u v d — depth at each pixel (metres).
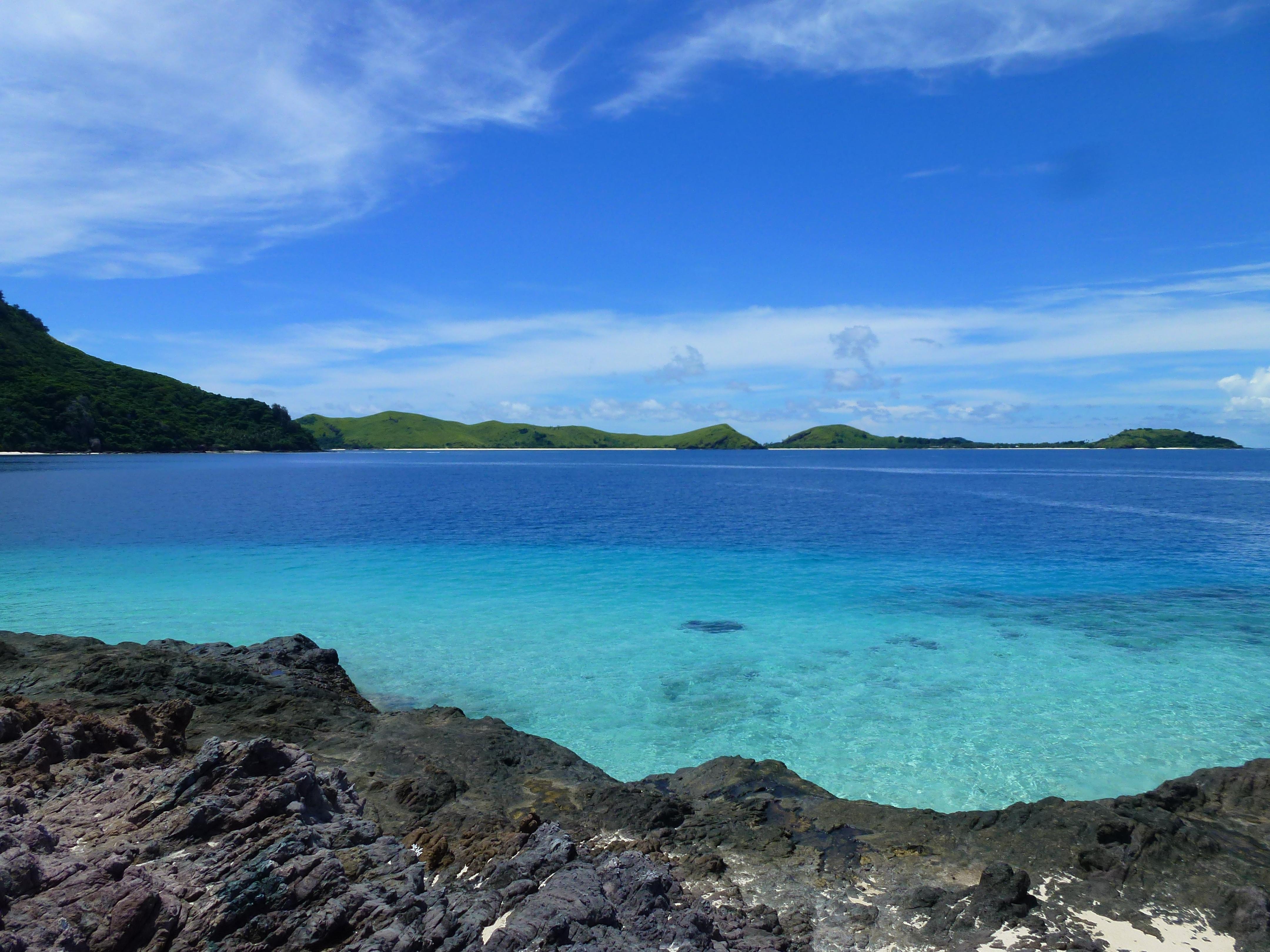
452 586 33.62
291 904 7.16
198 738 14.39
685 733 17.62
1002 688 20.38
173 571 36.31
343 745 14.99
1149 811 11.59
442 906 7.63
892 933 9.00
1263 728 17.66
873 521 62.38
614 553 43.81
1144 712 18.67
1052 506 77.75
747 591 32.91
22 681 16.56
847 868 10.75
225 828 8.20
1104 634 25.72
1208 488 109.81
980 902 9.34
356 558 41.25
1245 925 8.85
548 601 30.88
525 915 7.49
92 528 52.59
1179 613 28.81
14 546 44.03
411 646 24.36
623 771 15.78
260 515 63.19
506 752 14.86
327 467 174.62
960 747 16.72
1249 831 11.20
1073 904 9.45
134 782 9.37
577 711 18.98
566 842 9.59
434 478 133.00
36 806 8.83
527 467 199.38
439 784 12.96
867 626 26.97
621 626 26.94
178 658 18.48
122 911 6.42
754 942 8.41
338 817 9.30
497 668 22.20
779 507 76.25
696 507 76.31
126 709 15.45
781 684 20.86
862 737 17.30
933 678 21.33
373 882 7.89
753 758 16.31
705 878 10.30
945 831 11.70
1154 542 48.66
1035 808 11.84
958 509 73.62
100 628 25.83
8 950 5.64
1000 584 34.34
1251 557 42.34
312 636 25.31
